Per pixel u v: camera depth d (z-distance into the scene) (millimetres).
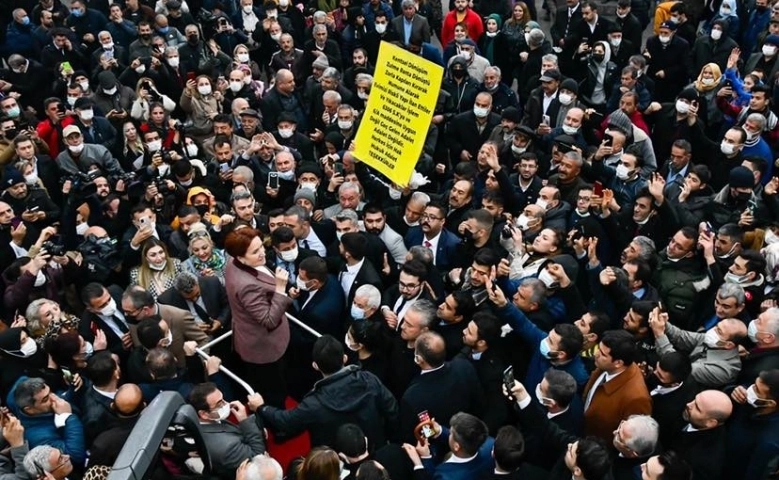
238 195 7656
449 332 6195
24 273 7102
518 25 12680
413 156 7371
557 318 6371
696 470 5117
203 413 5023
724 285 6141
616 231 7531
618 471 4906
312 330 6203
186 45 12555
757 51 11758
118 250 7848
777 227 7230
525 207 7773
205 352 6078
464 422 4785
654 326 5918
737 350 5781
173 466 4406
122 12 13883
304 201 7883
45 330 6301
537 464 5254
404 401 5430
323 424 5289
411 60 7250
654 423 4773
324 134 10273
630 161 8336
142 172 8719
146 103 10578
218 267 7176
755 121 8883
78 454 5289
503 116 9594
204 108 10781
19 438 5117
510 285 6598
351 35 13336
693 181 8141
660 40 11750
